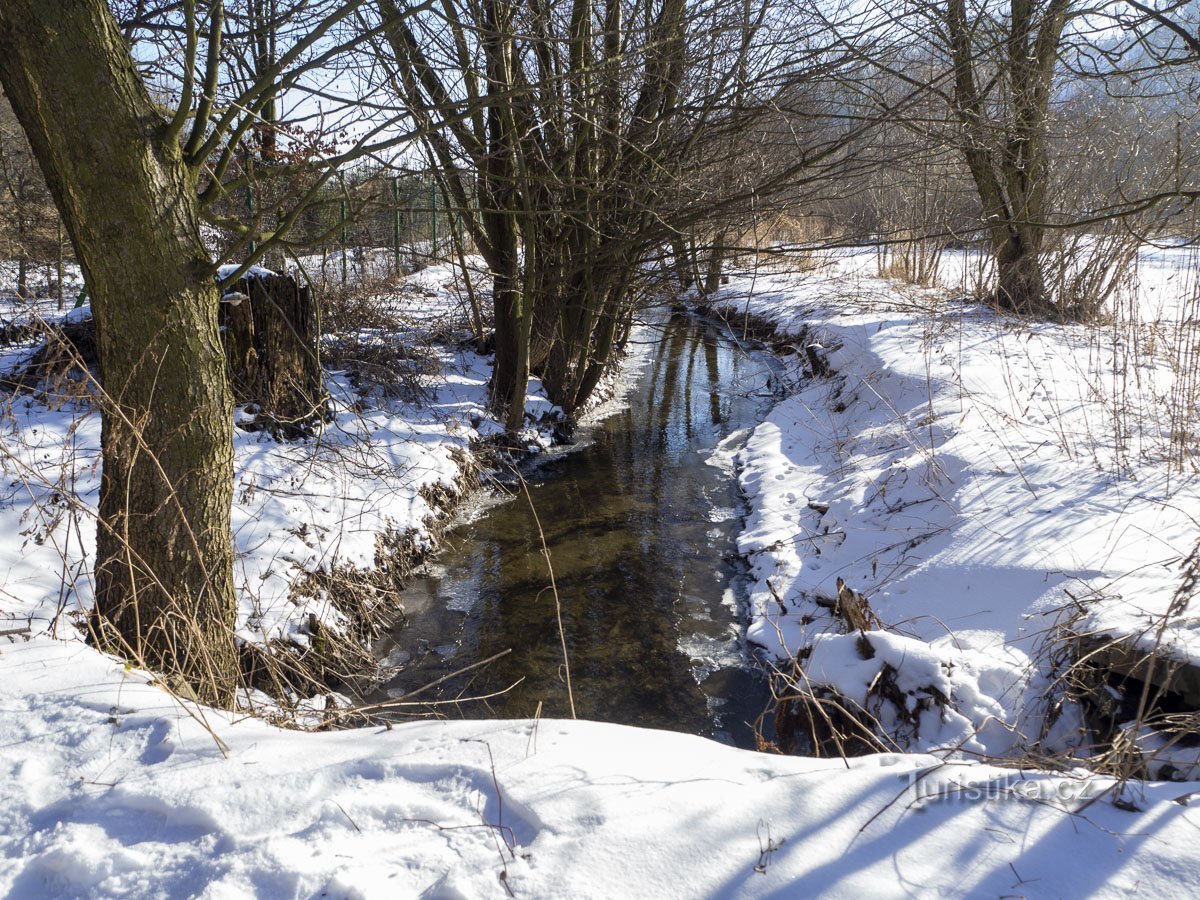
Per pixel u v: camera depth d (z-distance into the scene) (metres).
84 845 2.18
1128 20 6.35
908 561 5.36
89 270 3.22
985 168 10.37
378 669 5.12
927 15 6.87
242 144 5.07
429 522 6.95
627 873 2.01
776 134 8.14
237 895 1.98
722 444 9.73
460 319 12.02
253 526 5.59
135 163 3.12
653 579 6.35
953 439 6.48
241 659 4.44
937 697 3.86
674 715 4.69
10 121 11.69
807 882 1.96
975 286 11.91
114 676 3.03
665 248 9.13
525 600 6.02
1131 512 4.87
